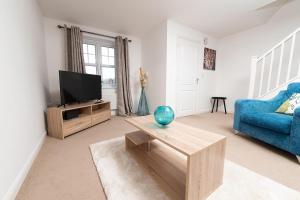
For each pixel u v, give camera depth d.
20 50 1.41
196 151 0.89
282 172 1.32
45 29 2.77
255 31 3.43
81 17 2.79
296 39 2.83
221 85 4.25
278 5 2.74
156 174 1.27
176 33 3.15
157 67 3.38
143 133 1.74
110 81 3.67
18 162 1.19
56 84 2.94
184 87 3.59
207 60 3.97
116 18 2.85
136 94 4.04
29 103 1.57
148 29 3.43
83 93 2.73
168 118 1.34
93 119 2.68
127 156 1.58
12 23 1.26
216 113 3.99
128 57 3.67
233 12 2.73
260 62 3.36
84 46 3.22
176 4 2.40
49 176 1.26
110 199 1.00
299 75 2.16
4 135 1.00
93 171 1.34
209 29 3.54
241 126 2.16
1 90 1.00
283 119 1.60
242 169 1.36
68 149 1.77
